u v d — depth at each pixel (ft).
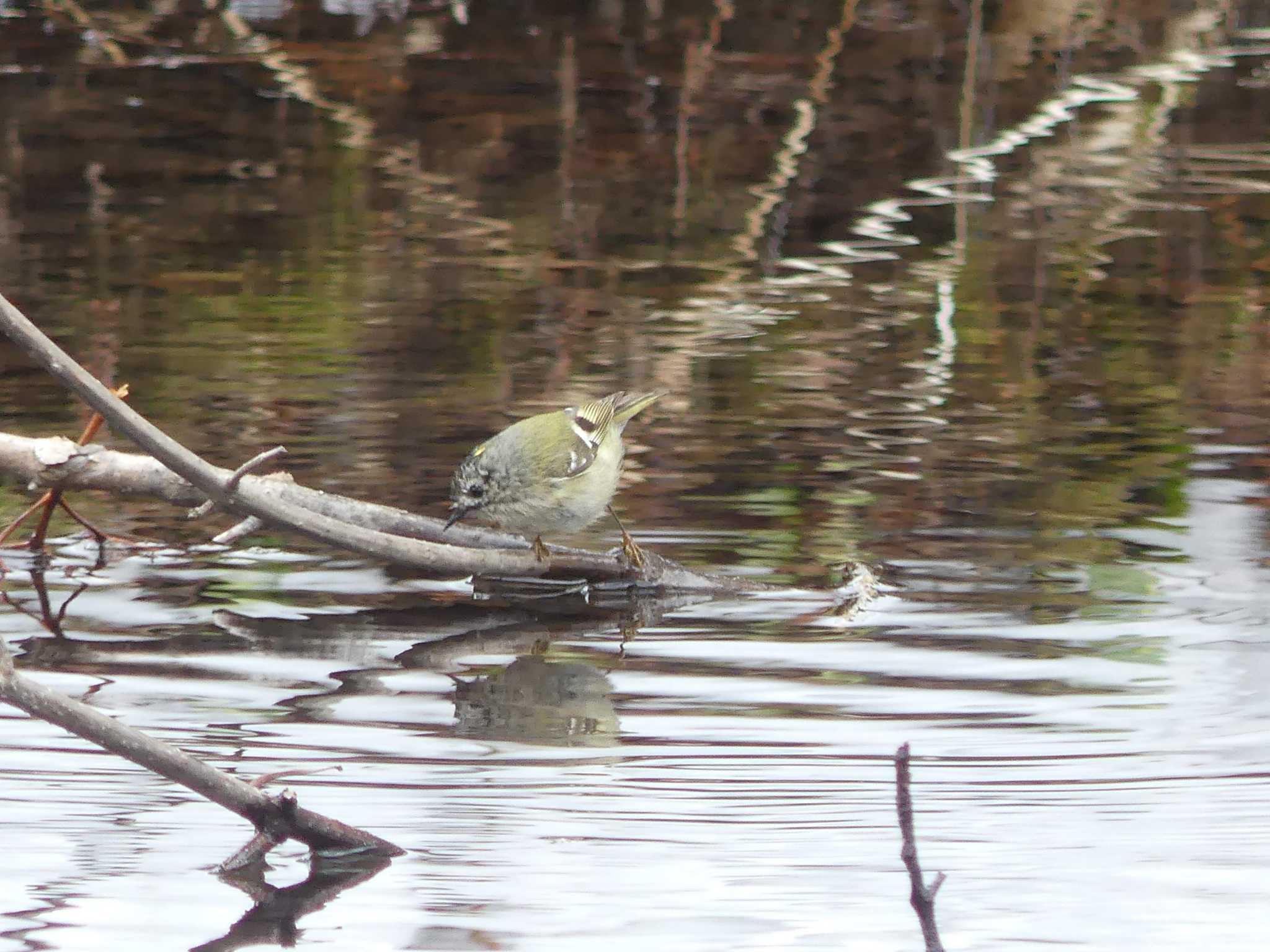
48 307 51.42
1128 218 63.31
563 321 51.21
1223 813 23.43
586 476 34.32
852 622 31.89
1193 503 37.91
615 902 20.84
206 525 38.34
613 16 91.76
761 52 86.79
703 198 65.87
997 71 83.82
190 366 46.37
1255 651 30.01
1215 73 83.25
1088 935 20.03
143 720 27.12
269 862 22.38
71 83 81.20
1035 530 36.55
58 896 21.29
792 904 20.89
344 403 43.78
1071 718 27.14
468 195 65.87
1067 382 46.39
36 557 35.96
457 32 89.76
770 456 40.98
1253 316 52.26
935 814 23.56
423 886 21.63
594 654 30.63
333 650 30.81
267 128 75.00
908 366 47.80
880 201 65.67
